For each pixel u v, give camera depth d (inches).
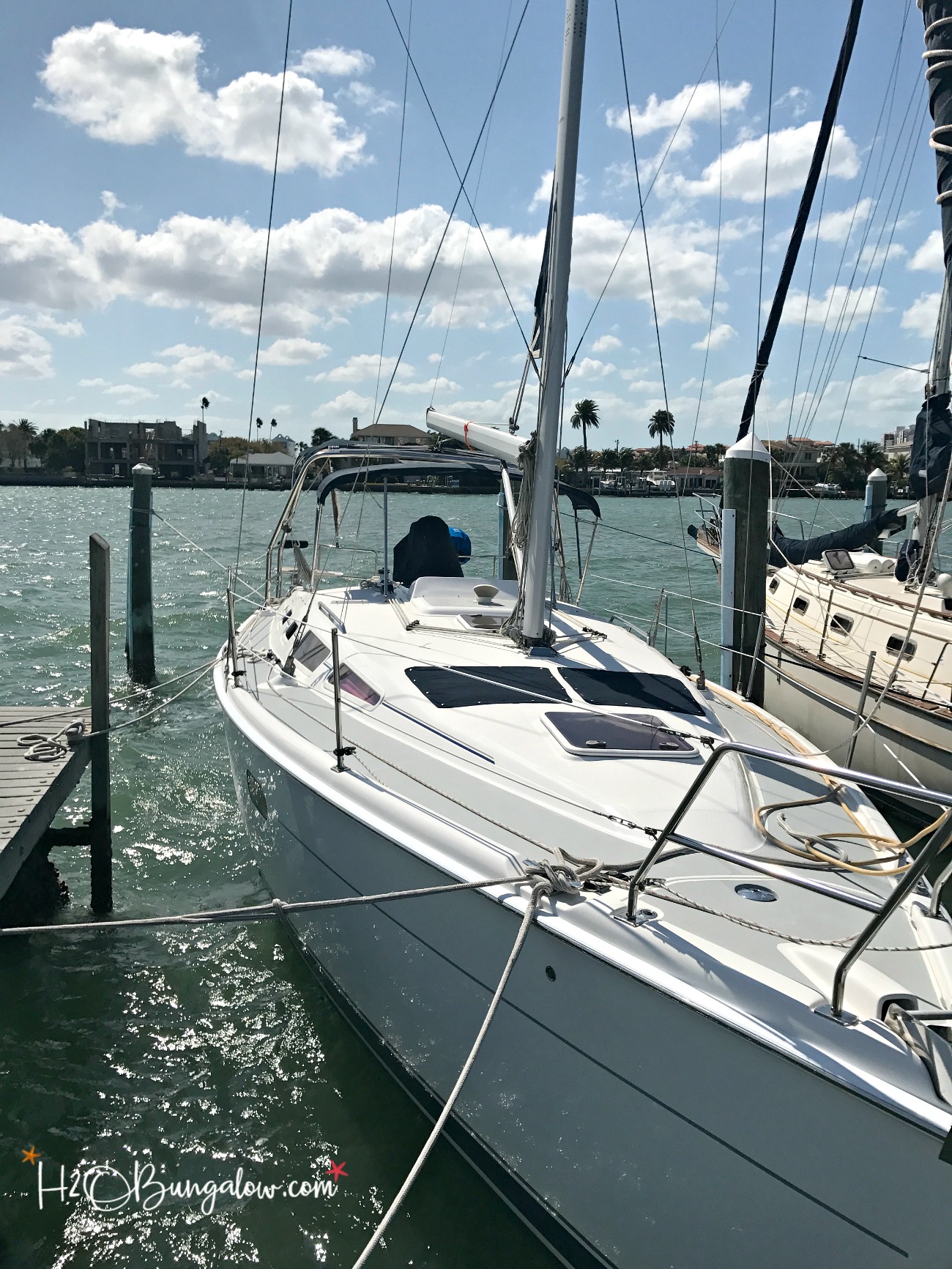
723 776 150.5
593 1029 109.0
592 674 189.0
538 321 192.2
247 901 214.8
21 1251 124.1
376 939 146.2
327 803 152.2
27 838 175.8
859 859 130.0
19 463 4010.8
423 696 175.9
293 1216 129.7
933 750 268.4
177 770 294.8
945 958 108.2
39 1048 162.9
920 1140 84.4
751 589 307.7
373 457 276.1
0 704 353.4
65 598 598.5
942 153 185.5
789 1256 94.3
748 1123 95.4
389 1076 154.8
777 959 105.7
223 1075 156.9
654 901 115.7
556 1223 119.8
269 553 311.0
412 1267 122.4
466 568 552.1
